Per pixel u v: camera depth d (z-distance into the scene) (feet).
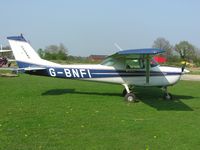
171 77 37.68
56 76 39.19
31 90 45.42
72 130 21.54
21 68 39.06
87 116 26.58
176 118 26.37
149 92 44.98
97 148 17.58
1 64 125.59
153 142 18.93
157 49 31.19
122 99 37.52
